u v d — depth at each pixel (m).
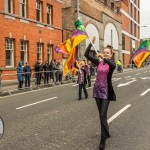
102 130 6.40
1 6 22.53
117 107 11.52
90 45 6.87
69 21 38.75
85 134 7.59
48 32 29.69
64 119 9.45
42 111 10.98
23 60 25.67
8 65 23.66
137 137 7.21
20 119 9.56
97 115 10.05
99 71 6.65
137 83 22.56
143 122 8.81
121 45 62.59
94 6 45.09
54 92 17.62
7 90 17.91
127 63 69.88
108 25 52.72
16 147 6.55
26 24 25.73
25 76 19.58
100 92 6.61
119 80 26.28
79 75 14.09
